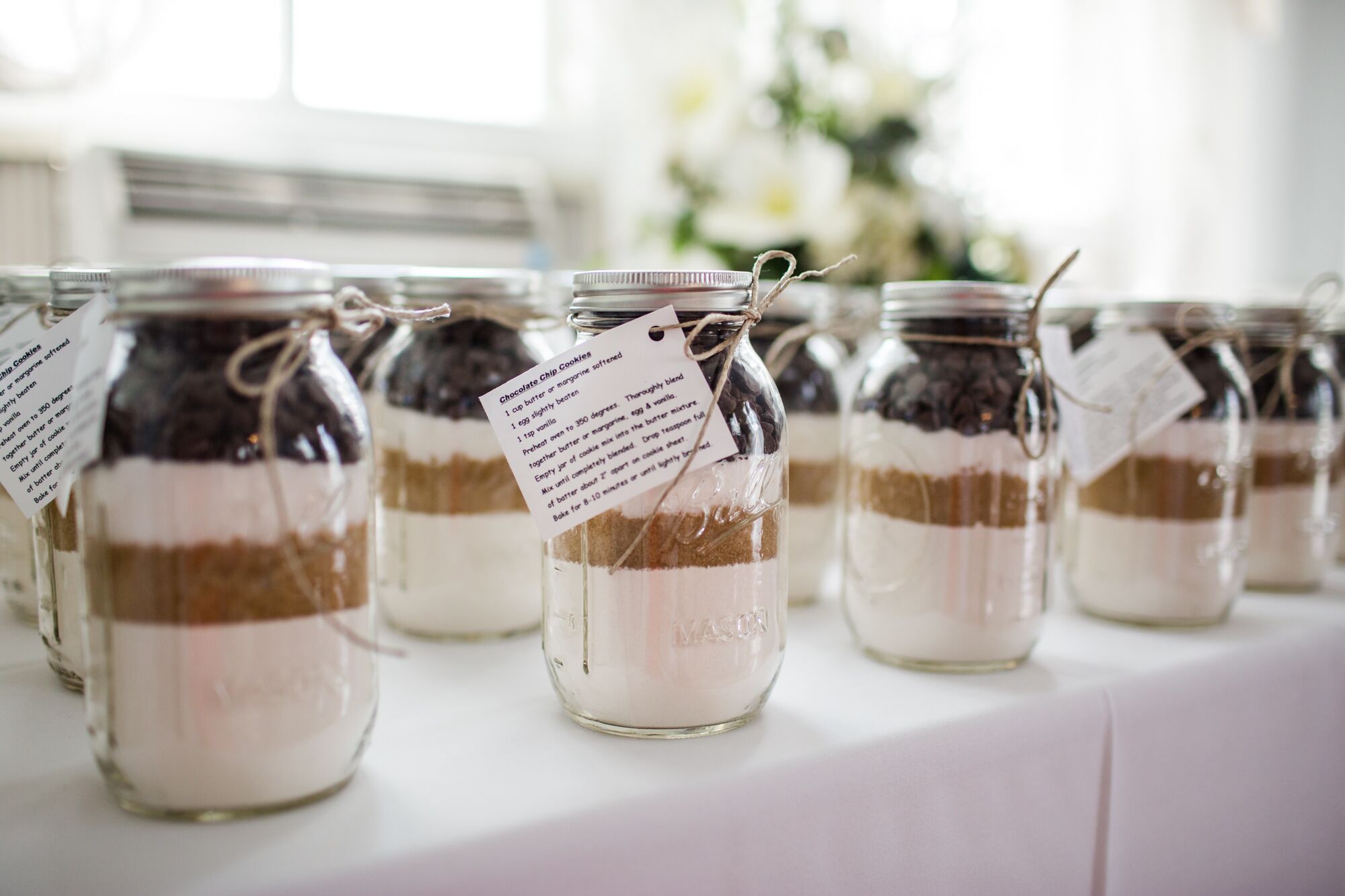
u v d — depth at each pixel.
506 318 0.78
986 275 1.56
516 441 0.60
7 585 0.80
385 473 0.81
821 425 0.93
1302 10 2.40
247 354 0.47
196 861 0.44
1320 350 1.03
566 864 0.47
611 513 0.58
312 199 2.11
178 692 0.47
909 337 0.73
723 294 0.58
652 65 2.30
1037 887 0.65
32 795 0.52
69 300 0.63
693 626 0.58
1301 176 2.44
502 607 0.80
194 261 0.48
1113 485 0.86
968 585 0.71
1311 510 0.98
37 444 0.62
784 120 1.50
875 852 0.57
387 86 2.31
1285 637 0.81
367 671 0.52
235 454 0.46
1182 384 0.82
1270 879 0.80
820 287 0.97
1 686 0.68
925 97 1.55
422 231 2.19
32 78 1.83
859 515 0.76
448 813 0.49
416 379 0.79
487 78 2.43
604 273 0.59
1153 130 2.54
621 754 0.57
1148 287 2.57
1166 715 0.71
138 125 2.03
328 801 0.50
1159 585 0.83
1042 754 0.64
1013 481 0.71
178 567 0.46
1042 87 2.59
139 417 0.46
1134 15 2.53
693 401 0.57
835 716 0.62
